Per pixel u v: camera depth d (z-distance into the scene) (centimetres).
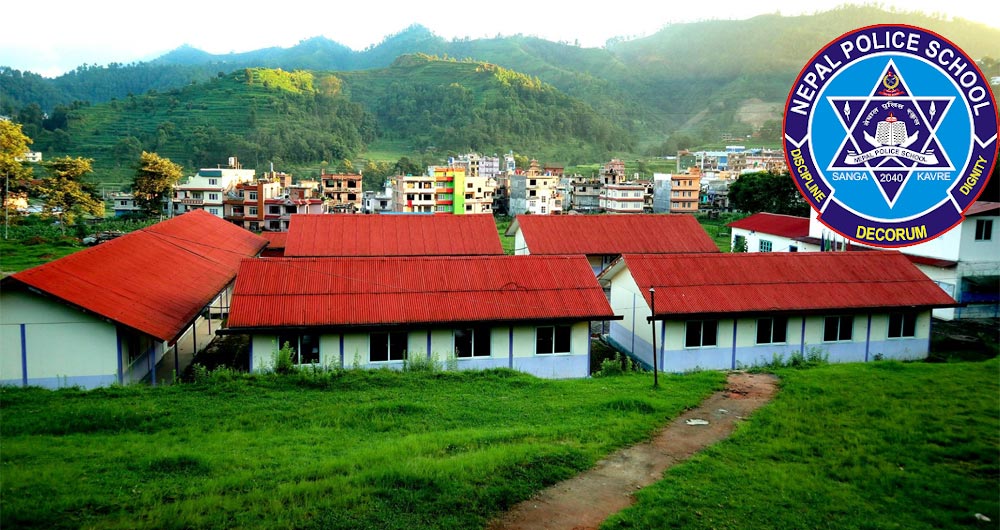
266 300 2509
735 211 11656
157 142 17062
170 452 1495
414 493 1273
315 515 1180
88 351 2284
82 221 7550
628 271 3080
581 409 1928
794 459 1516
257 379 2227
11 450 1488
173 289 2917
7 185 7325
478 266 2895
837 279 3025
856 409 1864
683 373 2620
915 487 1341
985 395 2002
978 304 3691
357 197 10644
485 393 2138
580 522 1205
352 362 2517
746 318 2825
